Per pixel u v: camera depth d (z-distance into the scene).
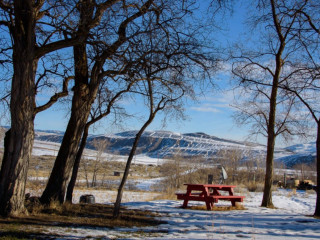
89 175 47.66
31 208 9.67
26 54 8.52
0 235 6.43
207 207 12.88
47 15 9.77
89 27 9.38
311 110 13.17
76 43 9.36
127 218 9.78
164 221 9.73
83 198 14.04
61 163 10.74
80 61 10.95
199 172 40.44
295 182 33.75
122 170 57.47
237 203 15.17
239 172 40.09
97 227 8.14
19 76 8.51
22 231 6.91
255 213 12.31
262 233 8.21
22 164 8.62
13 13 8.64
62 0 9.52
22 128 8.55
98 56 10.62
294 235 8.05
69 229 7.59
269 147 15.45
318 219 11.17
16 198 8.53
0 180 8.56
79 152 12.23
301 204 17.86
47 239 6.45
